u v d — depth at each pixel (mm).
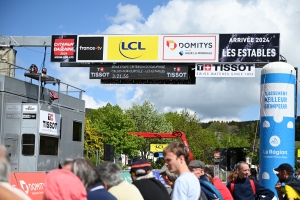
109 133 63531
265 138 17188
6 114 15430
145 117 82938
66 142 18156
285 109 17000
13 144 15539
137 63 22266
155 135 34031
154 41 22062
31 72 17125
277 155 16906
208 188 6379
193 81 22438
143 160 5375
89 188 3955
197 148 82938
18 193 2562
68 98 19156
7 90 15445
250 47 21562
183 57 21859
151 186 5105
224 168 26734
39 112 15742
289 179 7109
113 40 22297
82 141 19734
